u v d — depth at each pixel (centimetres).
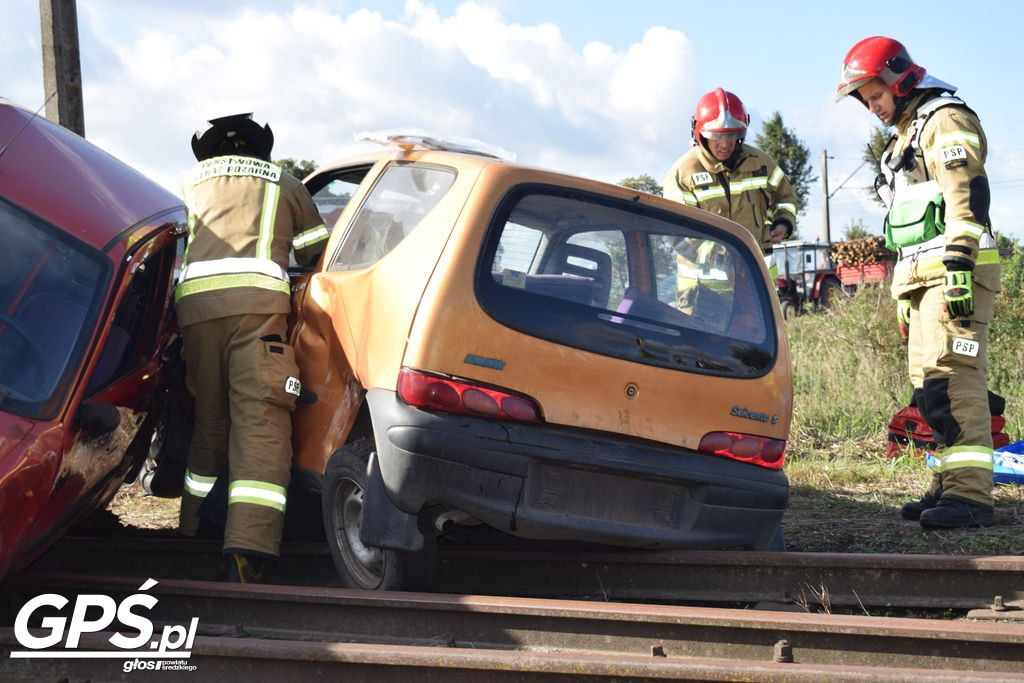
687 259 423
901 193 513
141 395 423
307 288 445
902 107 504
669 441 398
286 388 415
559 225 397
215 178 451
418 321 368
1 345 341
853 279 2792
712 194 672
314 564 451
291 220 457
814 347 1062
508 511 367
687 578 410
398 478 360
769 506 414
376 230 425
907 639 321
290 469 426
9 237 365
